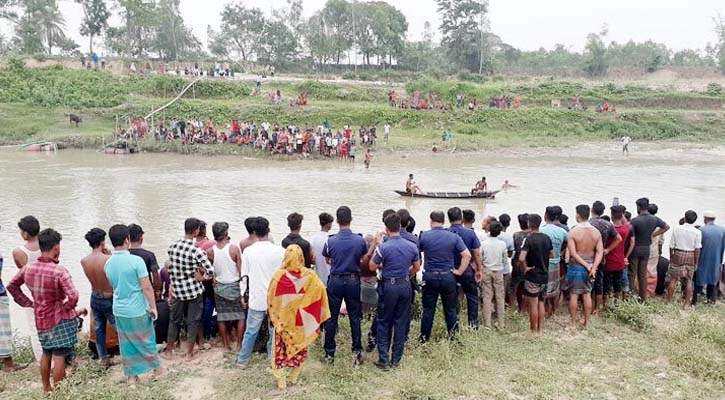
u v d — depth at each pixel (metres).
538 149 46.19
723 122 56.03
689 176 32.66
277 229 18.61
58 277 6.58
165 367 7.45
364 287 8.43
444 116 54.03
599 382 6.93
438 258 7.82
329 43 94.56
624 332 8.70
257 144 39.84
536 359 7.65
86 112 50.22
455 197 24.81
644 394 6.66
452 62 103.69
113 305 6.84
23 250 7.77
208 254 8.00
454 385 6.82
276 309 6.75
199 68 71.00
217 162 36.69
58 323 6.70
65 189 25.70
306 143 39.22
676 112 57.78
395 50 99.44
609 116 56.38
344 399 6.54
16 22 83.62
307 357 7.70
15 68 57.12
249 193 25.47
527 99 63.28
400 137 48.81
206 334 8.42
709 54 118.44
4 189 25.48
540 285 8.43
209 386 6.91
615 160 40.84
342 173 32.75
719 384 6.89
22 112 48.84
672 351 7.69
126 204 22.48
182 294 7.52
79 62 64.44
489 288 8.70
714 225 9.84
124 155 38.97
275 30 98.19
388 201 24.08
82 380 7.01
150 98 55.72
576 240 8.70
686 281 9.66
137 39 95.38
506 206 23.34
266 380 7.02
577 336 8.55
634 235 9.70
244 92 59.59
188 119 50.66
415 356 7.66
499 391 6.66
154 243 16.66
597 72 96.44
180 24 99.56
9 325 7.62
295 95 61.47
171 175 30.64
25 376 7.45
